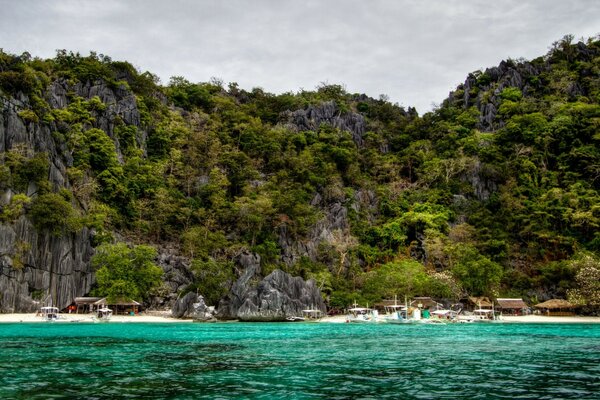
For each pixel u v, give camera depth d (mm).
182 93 154250
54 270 86375
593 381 22797
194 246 101625
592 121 137625
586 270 92750
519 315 96375
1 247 79438
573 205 117000
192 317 82375
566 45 183875
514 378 23625
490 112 161875
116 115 119438
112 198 105625
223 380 22625
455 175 139875
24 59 119812
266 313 81688
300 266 105562
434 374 24797
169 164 123625
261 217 108188
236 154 130125
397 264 104688
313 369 26344
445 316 82938
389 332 57188
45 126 97562
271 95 182125
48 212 85062
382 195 136500
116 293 84438
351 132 163125
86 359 29875
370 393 19828
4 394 19094
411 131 169375
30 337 46125
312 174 130750
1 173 83438
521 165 133750
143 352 33969
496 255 110562
